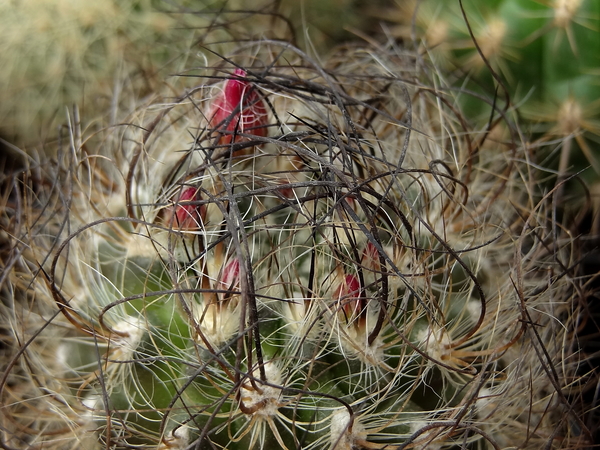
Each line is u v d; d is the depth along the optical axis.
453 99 0.16
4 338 0.15
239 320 0.12
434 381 0.13
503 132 0.16
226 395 0.12
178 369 0.13
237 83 0.14
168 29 0.18
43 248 0.15
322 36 0.18
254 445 0.12
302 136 0.14
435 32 0.16
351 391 0.12
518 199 0.16
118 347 0.13
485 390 0.13
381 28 0.19
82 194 0.15
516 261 0.14
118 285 0.13
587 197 0.16
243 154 0.14
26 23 0.18
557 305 0.15
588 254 0.15
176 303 0.13
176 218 0.13
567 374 0.15
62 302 0.13
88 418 0.13
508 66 0.16
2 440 0.14
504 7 0.15
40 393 0.14
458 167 0.15
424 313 0.13
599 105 0.15
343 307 0.12
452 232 0.14
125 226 0.14
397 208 0.13
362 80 0.16
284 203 0.13
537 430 0.14
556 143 0.16
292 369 0.12
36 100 0.18
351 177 0.13
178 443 0.12
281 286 0.13
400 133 0.16
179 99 0.15
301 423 0.12
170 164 0.14
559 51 0.15
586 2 0.15
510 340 0.13
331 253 0.13
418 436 0.13
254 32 0.18
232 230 0.12
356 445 0.12
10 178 0.17
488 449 0.13
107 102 0.18
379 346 0.13
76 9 0.18
